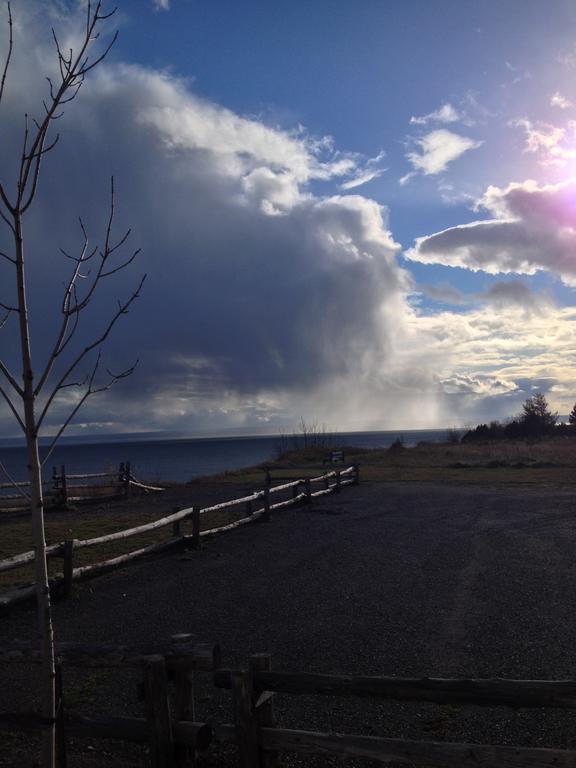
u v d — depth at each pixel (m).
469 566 11.20
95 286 3.24
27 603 9.48
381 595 9.41
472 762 3.54
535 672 6.20
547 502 20.20
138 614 8.77
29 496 3.08
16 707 5.82
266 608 8.88
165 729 3.94
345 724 5.23
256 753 3.92
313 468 36.19
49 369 3.05
